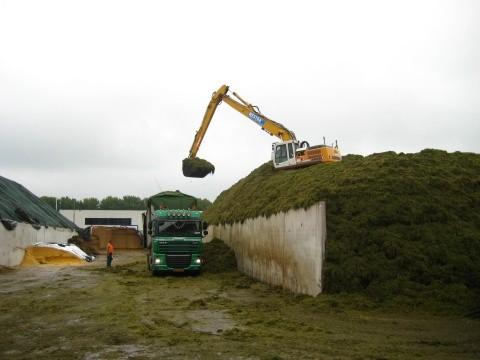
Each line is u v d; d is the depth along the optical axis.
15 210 34.28
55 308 13.84
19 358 8.47
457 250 14.60
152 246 23.72
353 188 16.64
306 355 8.60
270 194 23.08
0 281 21.52
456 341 9.73
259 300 15.92
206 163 30.91
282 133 31.47
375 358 8.41
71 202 125.88
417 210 15.72
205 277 23.12
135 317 12.49
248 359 8.34
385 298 13.48
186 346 9.30
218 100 33.50
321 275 14.82
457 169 18.20
